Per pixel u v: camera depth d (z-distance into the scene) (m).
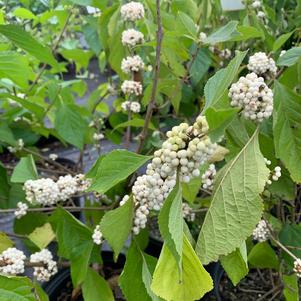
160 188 0.27
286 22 0.69
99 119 0.72
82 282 0.47
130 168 0.29
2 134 0.64
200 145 0.25
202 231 0.29
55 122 0.60
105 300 0.47
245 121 0.38
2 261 0.41
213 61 0.71
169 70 0.59
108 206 0.55
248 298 0.60
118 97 0.76
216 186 0.30
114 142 0.74
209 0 0.63
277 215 0.59
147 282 0.33
